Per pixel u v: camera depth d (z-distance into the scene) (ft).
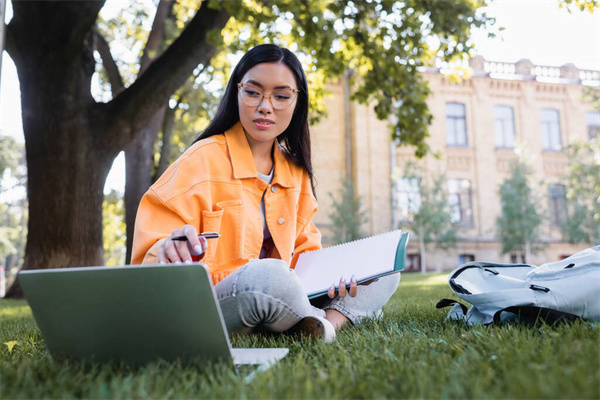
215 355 3.87
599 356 3.65
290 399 2.95
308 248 6.96
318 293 5.69
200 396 3.14
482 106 61.52
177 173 5.41
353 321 6.34
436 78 60.85
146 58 31.96
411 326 6.51
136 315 3.79
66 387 3.41
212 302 3.59
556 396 2.75
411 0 21.34
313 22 20.63
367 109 58.49
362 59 24.35
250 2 20.85
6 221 112.98
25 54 21.31
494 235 59.82
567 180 62.28
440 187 56.24
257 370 3.77
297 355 4.39
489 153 61.00
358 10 21.56
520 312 5.94
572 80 63.62
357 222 54.54
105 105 21.99
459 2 20.86
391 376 3.43
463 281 6.97
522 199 56.49
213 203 5.62
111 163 22.65
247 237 5.82
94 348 4.09
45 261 21.31
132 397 3.10
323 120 58.39
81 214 21.62
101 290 3.69
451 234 56.65
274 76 5.67
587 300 5.86
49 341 4.15
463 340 4.86
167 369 3.82
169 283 3.56
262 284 4.99
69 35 20.94
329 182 57.82
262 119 5.72
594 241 58.03
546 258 60.75
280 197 6.31
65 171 21.47
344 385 3.33
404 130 25.21
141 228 5.01
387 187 57.82
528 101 62.59
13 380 3.59
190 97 35.86
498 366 3.57
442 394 2.94
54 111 21.34
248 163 5.94
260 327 5.63
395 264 5.59
